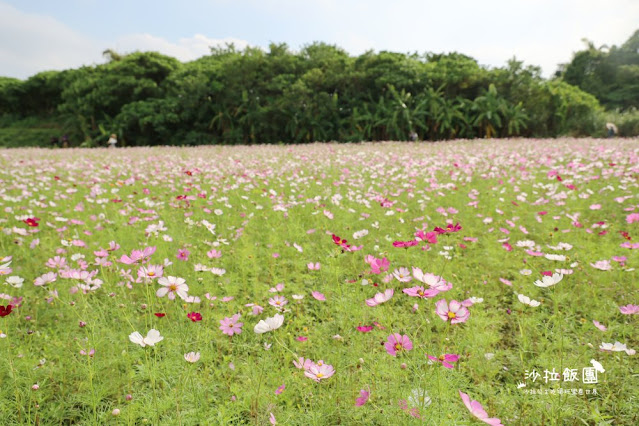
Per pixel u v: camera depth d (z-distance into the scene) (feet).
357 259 11.16
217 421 5.26
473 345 6.53
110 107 91.91
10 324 7.46
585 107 72.74
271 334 7.39
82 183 22.30
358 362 6.34
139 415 5.36
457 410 5.19
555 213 14.88
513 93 73.41
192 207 16.62
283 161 31.89
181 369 6.24
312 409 5.39
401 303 8.95
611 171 21.13
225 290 9.16
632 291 8.75
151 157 36.27
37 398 5.73
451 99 74.95
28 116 144.66
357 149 43.60
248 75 81.87
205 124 86.07
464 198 17.53
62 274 7.40
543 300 8.75
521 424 5.28
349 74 77.10
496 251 10.84
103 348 6.72
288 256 11.64
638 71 124.57
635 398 5.64
